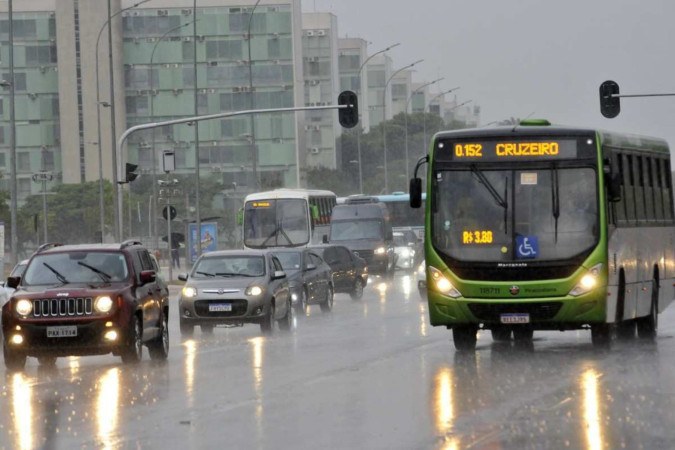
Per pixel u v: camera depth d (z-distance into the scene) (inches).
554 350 1493.6
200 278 1947.6
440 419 917.8
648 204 1697.8
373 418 930.7
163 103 7529.5
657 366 1284.4
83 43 7460.6
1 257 2906.0
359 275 2896.2
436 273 1459.2
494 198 1455.5
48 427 924.0
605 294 1433.3
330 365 1357.0
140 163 7559.1
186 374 1302.9
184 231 6998.0
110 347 1392.7
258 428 893.2
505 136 1465.3
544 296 1430.9
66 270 1465.3
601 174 1448.1
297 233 3988.7
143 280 1467.8
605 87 2984.7
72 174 7529.5
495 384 1138.0
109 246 1496.1
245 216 4015.8
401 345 1601.9
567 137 1459.2
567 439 814.5
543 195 1450.5
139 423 932.6
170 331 2090.3
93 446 828.0
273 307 1919.3
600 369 1258.6
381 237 3944.4
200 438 851.4
